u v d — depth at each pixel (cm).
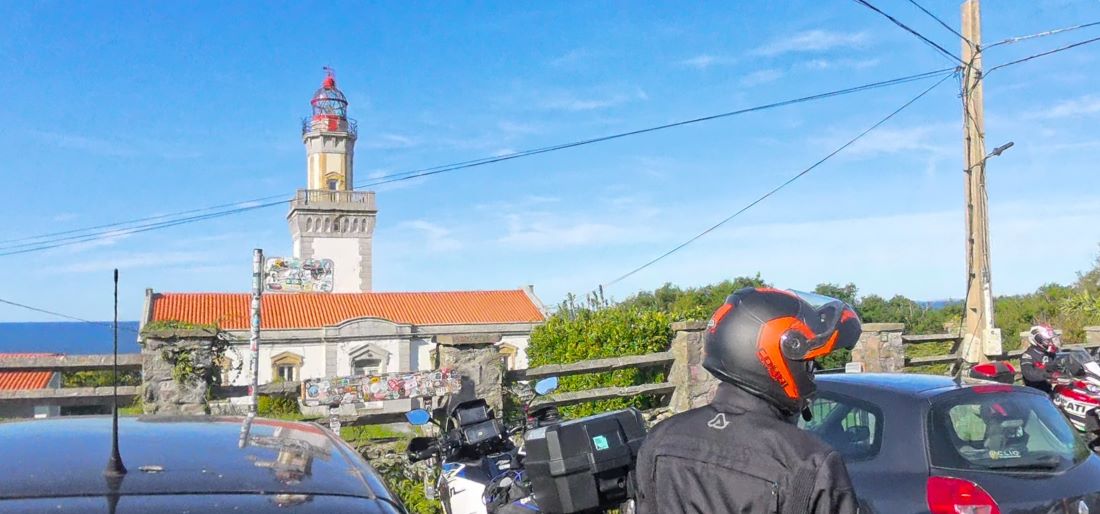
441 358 866
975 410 526
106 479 223
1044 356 938
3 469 229
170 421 306
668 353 1015
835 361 1383
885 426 525
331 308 4309
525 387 900
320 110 6025
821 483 231
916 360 1374
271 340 3853
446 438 582
